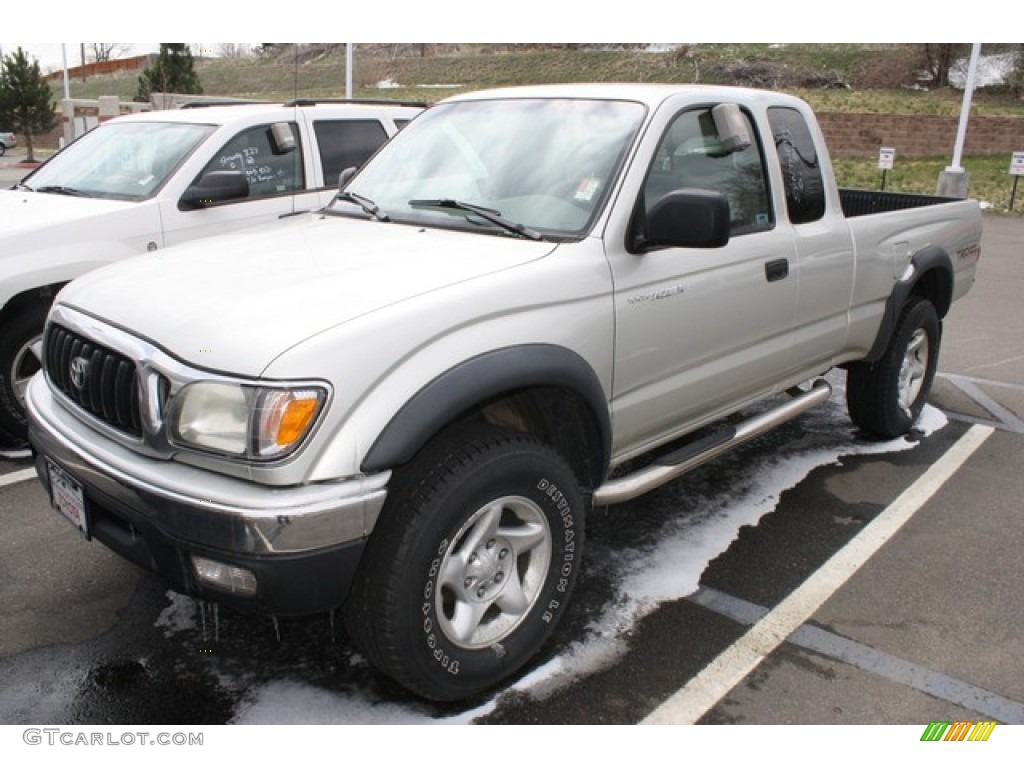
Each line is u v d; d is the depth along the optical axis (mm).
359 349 2482
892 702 2963
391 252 3113
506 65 38000
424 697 2844
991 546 4039
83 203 5461
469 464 2682
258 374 2393
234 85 40344
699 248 3182
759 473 4820
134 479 2557
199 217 5672
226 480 2461
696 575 3740
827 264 4289
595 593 3584
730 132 3770
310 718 2848
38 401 3117
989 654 3229
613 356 3203
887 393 5098
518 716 2871
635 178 3303
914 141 26219
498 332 2787
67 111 28891
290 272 2922
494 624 2955
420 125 4105
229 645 3215
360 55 42438
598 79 34750
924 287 5395
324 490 2414
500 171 3549
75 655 3145
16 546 3906
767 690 3010
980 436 5434
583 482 3338
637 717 2875
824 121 26891
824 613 3475
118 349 2662
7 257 4785
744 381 3977
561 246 3131
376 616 2615
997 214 18672
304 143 6398
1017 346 7793
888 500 4500
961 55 32250
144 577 3660
